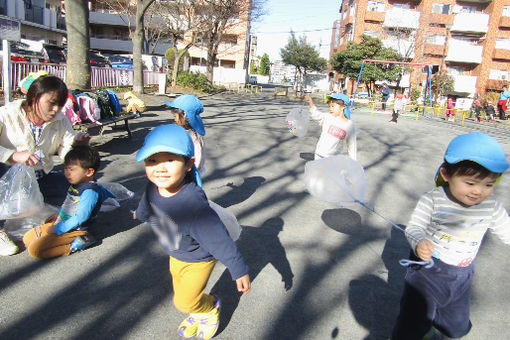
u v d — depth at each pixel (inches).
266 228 149.5
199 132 130.5
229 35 1553.9
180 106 126.3
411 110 1041.5
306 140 357.1
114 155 238.8
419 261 77.6
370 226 160.6
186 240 75.6
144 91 636.7
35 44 711.7
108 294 99.7
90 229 128.5
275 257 126.3
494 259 139.3
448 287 74.9
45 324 86.4
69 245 117.8
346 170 100.3
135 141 280.7
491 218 73.9
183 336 85.2
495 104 1230.9
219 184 202.8
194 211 72.9
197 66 1660.9
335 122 177.8
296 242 138.9
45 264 112.5
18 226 123.9
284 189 201.8
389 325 94.5
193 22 932.0
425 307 76.1
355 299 104.9
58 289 100.3
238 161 256.7
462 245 74.2
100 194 124.9
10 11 912.3
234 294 103.5
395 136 459.5
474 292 114.7
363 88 1488.7
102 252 121.8
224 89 1171.3
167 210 74.1
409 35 1376.7
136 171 207.6
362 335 90.3
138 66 595.2
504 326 98.2
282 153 290.7
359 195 99.0
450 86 1332.4
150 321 90.0
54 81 121.0
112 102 260.2
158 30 1088.2
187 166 72.6
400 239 148.6
